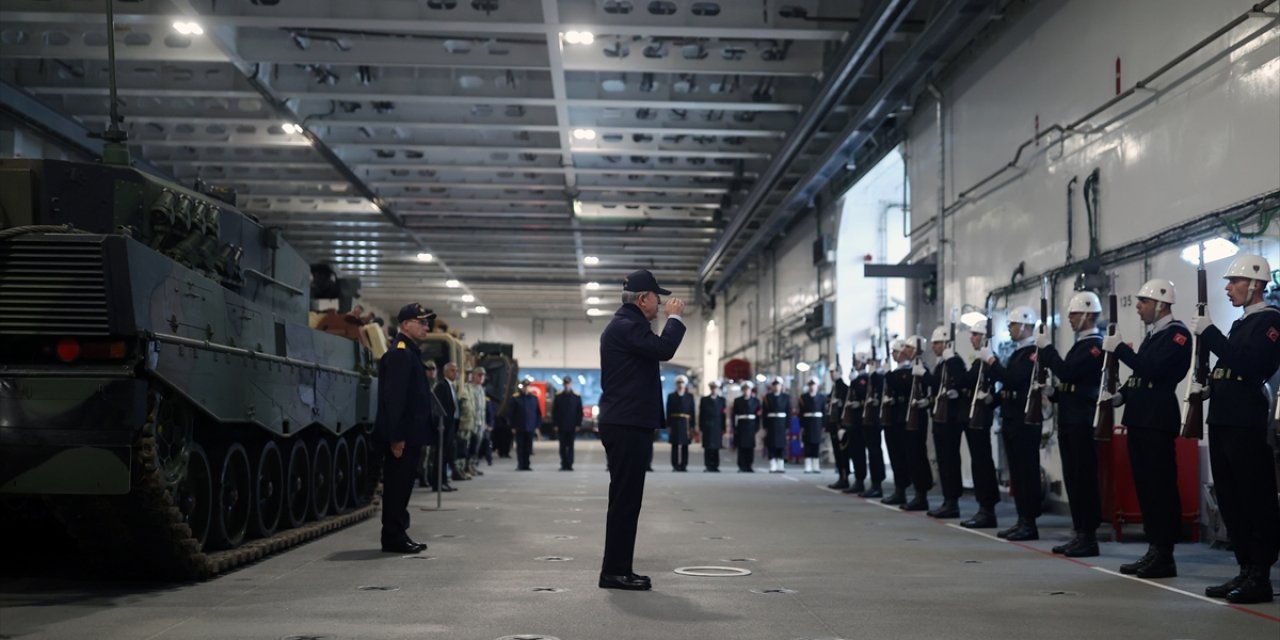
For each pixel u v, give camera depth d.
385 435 9.05
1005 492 15.46
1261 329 7.11
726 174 23.95
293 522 9.74
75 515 6.62
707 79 18.66
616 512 7.23
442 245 33.97
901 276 18.00
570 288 42.53
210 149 23.20
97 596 6.79
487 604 6.54
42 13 14.81
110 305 6.22
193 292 7.12
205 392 7.11
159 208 7.39
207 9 14.55
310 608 6.37
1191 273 10.59
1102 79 12.47
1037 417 9.98
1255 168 9.61
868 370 16.81
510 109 20.31
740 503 14.83
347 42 16.48
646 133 20.48
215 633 5.57
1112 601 6.91
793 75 17.23
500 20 14.74
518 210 28.64
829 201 25.91
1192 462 10.34
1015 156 14.58
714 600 6.80
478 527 11.29
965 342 16.50
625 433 7.23
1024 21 14.57
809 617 6.24
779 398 23.64
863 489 16.59
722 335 46.78
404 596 6.83
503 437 31.66
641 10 14.84
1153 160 11.38
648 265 38.03
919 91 18.41
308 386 9.64
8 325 6.26
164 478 6.69
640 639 5.54
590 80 18.61
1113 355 8.40
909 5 13.18
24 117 17.78
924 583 7.64
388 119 20.14
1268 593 6.92
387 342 14.73
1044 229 13.93
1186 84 10.74
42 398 6.22
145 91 18.36
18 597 6.75
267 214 28.77
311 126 20.27
